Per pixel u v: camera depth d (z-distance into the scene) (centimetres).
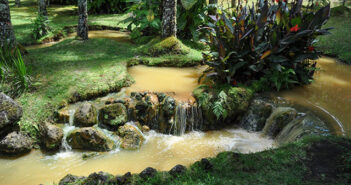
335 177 335
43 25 1055
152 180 336
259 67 652
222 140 574
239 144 555
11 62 655
